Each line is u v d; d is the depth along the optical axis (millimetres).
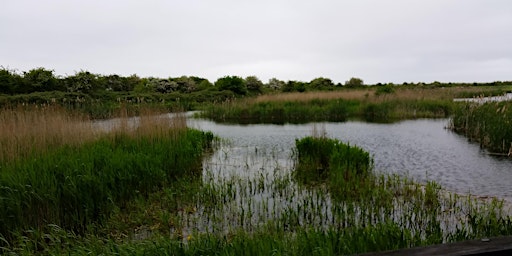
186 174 7629
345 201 5703
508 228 4043
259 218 5188
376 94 26625
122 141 8328
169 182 6953
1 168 5730
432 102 22484
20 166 5715
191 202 5965
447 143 11875
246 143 12695
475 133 12641
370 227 4035
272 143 12625
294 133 15266
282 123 19719
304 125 18422
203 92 39094
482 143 11453
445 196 6137
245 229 4785
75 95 25656
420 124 17578
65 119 8383
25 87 27828
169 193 6113
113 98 30188
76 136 7656
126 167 6328
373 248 3504
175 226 5035
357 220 4961
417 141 12398
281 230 4488
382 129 15867
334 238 3666
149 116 9789
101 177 5766
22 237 4305
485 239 1725
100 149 7121
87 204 5262
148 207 5699
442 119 19672
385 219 4680
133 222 5164
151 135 8703
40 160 5957
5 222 4695
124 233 4883
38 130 7289
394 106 22375
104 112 15148
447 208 5480
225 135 14898
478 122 12625
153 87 41125
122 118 9336
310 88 45750
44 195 5047
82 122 8656
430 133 14320
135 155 6953
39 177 5367
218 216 5336
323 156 8570
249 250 3391
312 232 3861
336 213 5109
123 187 5898
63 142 7289
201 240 3754
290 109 22859
